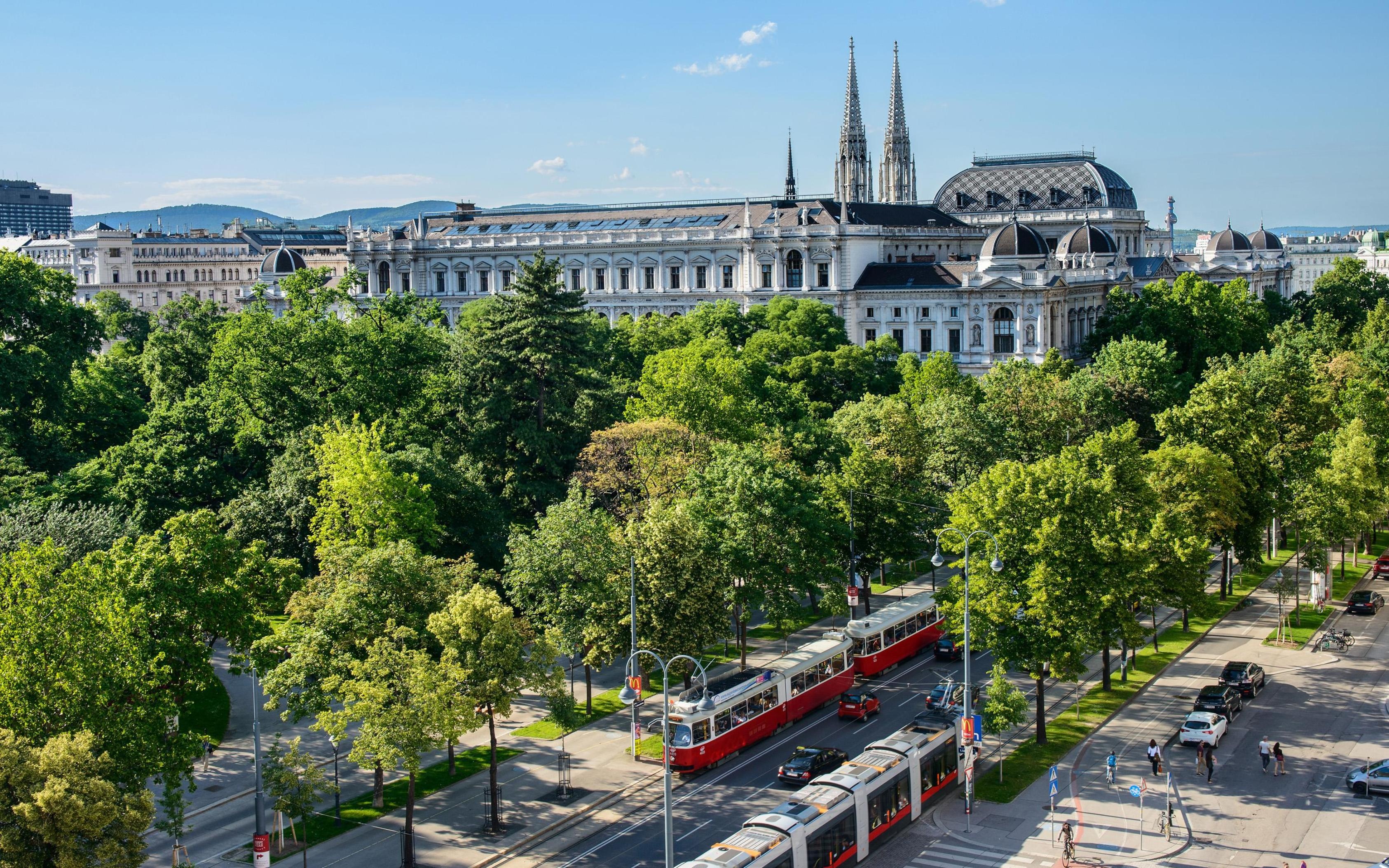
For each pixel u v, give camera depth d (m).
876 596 132.75
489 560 120.69
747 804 82.44
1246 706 97.81
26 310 144.75
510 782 86.69
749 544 104.62
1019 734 93.88
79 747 61.84
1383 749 88.56
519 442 133.12
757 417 147.62
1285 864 69.31
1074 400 153.00
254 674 83.88
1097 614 87.38
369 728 73.88
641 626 93.69
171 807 71.81
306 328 143.62
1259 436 127.06
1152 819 78.19
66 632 68.94
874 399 154.75
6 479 118.56
